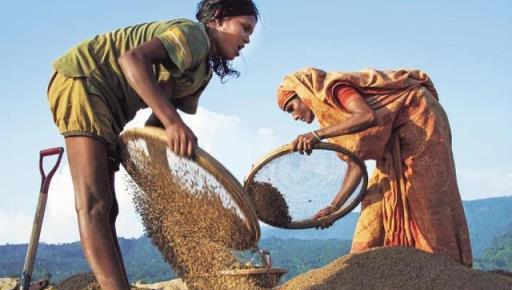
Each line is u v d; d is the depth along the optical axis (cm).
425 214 533
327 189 514
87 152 322
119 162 357
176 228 362
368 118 500
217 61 369
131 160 349
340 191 520
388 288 428
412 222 541
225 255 365
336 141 537
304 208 515
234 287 375
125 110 344
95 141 325
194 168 322
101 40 341
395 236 545
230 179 315
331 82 519
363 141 526
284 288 454
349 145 529
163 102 311
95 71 332
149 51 318
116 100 338
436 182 533
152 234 377
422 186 532
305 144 487
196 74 348
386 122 525
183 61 327
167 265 386
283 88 558
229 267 375
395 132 541
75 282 483
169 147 317
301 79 545
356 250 562
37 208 352
